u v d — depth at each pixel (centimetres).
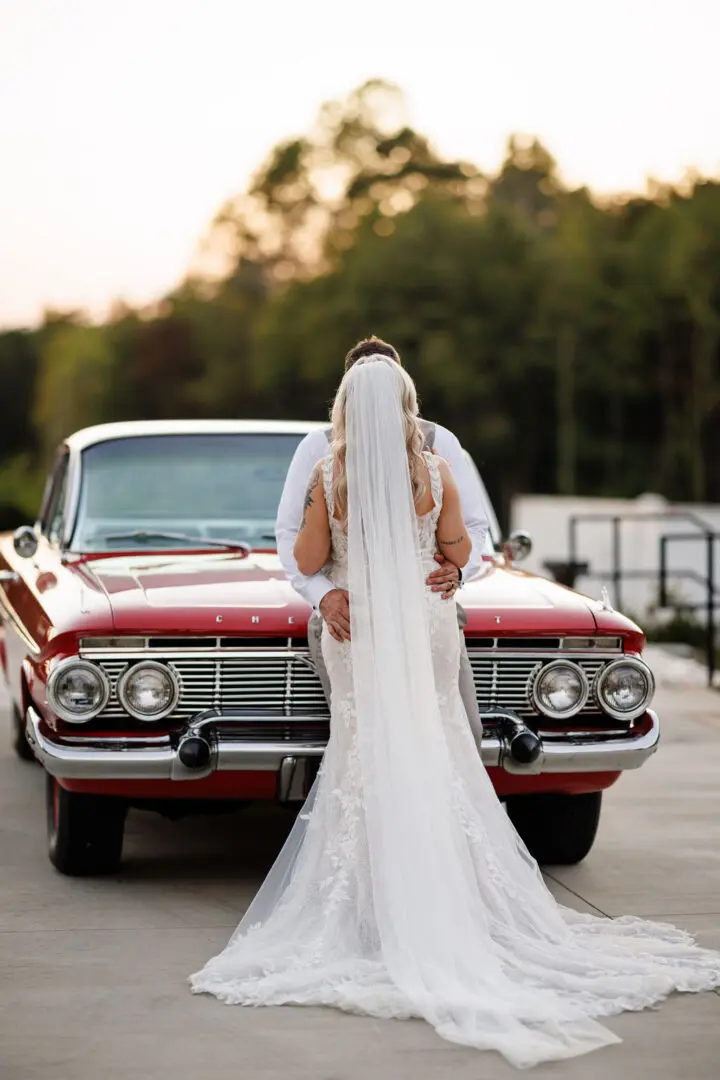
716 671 1209
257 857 601
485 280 5556
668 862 602
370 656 467
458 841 462
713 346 4912
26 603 611
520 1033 400
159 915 519
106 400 8194
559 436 5569
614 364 5250
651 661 1242
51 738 512
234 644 520
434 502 480
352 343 5716
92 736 510
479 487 563
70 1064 383
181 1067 382
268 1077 375
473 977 437
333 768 477
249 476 686
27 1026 412
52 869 582
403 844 451
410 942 443
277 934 468
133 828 651
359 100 7600
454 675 484
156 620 516
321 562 487
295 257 7906
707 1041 403
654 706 1007
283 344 6172
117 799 544
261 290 7888
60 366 8719
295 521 507
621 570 1784
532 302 5516
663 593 1316
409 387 481
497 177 7244
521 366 5491
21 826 658
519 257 5600
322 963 450
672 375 5147
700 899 547
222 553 630
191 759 499
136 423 729
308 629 500
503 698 533
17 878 568
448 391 5481
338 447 478
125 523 661
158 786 518
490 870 470
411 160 7269
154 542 646
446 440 522
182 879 566
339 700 478
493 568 618
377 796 457
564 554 1952
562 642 535
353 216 6981
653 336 5181
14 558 709
